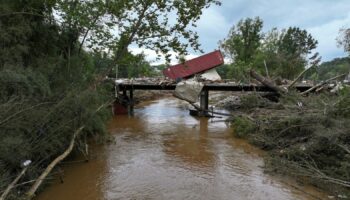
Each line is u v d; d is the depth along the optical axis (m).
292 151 10.21
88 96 10.68
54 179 8.88
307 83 22.33
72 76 12.73
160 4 11.61
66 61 13.34
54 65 11.67
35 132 8.28
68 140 10.12
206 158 11.16
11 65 9.38
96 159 10.89
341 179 7.98
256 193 8.02
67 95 9.69
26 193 6.92
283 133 12.41
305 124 11.20
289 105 13.93
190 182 8.79
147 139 14.20
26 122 7.80
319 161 9.24
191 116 21.50
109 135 14.08
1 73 8.47
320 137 9.58
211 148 12.58
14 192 6.75
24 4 11.37
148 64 26.70
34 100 8.78
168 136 14.91
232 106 23.34
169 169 9.91
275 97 19.83
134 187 8.41
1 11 10.16
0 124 6.78
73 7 11.64
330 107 11.06
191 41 12.13
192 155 11.55
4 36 9.86
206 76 32.25
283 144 11.60
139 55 12.84
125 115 21.97
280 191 8.14
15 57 10.08
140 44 12.37
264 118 13.98
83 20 11.56
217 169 9.93
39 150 8.31
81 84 12.18
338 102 11.16
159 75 35.25
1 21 10.19
